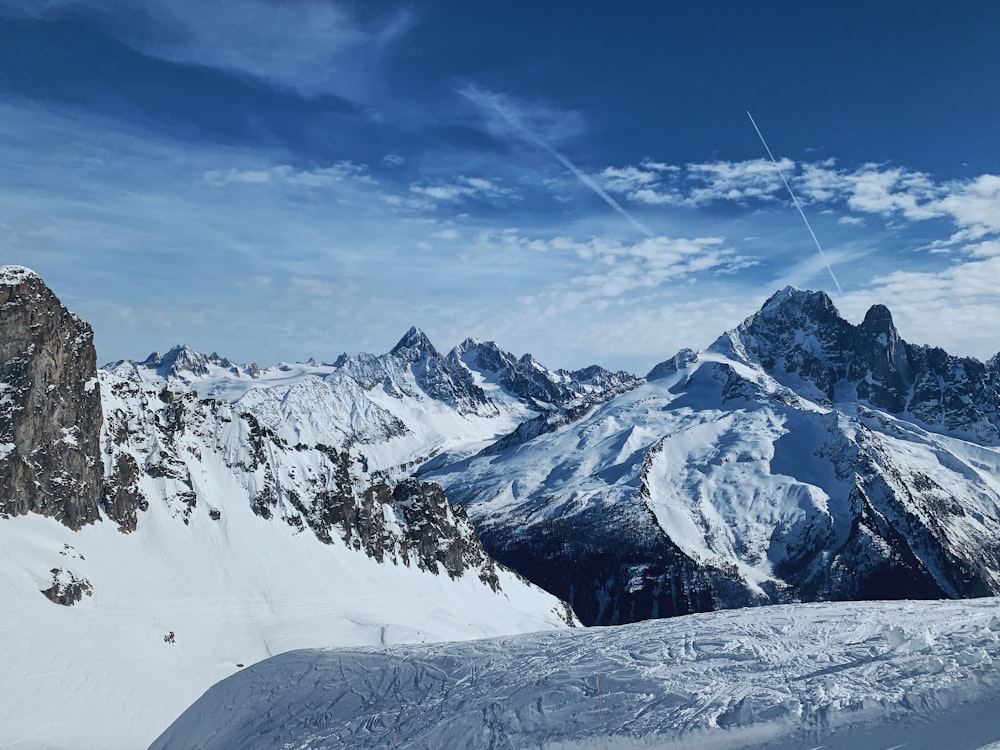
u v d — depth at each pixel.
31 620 85.38
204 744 51.53
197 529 123.94
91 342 118.50
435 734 43.00
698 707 38.28
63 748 71.69
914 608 49.91
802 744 33.38
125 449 123.25
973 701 33.47
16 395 102.31
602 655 48.28
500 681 47.81
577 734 38.78
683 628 52.06
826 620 48.59
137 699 81.75
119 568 104.44
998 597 52.75
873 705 34.88
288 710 52.28
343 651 59.00
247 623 110.62
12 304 104.75
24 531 96.62
